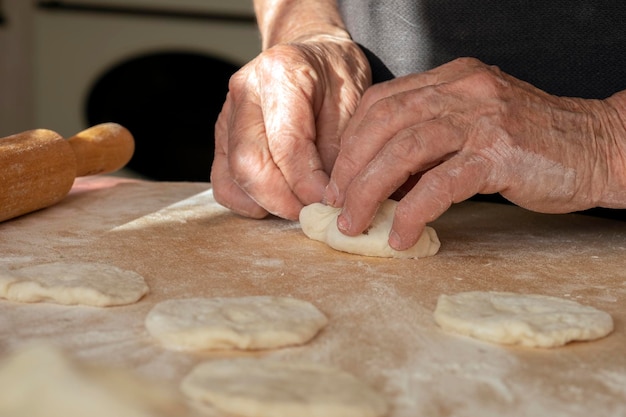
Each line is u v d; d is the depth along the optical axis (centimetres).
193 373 117
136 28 566
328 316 145
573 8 218
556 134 177
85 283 151
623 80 218
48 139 219
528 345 134
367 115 179
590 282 167
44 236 192
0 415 91
